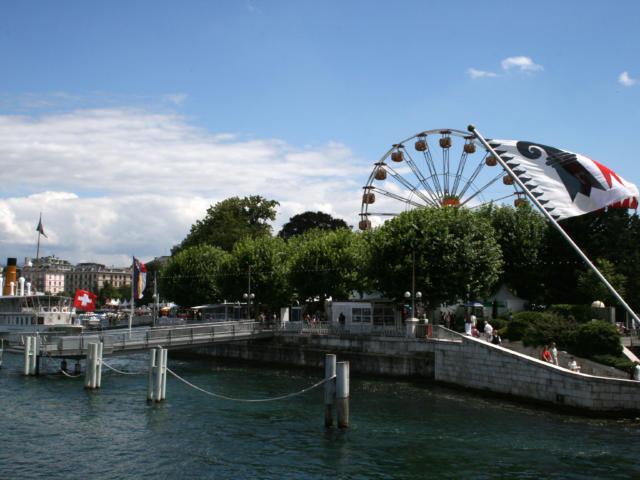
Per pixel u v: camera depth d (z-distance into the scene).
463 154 65.94
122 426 28.92
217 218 106.44
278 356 56.25
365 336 49.03
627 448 25.31
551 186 26.00
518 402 35.12
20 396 36.03
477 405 34.34
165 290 83.12
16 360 55.62
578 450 25.02
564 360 36.69
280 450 25.03
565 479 21.64
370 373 47.94
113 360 59.88
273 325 58.44
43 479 21.66
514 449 25.17
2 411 31.89
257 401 35.16
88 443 26.00
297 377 47.09
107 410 32.41
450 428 28.70
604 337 36.91
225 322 61.81
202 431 28.05
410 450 25.02
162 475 22.08
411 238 49.28
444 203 65.25
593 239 59.06
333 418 29.03
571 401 31.83
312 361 52.78
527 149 26.86
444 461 23.59
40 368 48.44
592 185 25.41
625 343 40.09
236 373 49.75
